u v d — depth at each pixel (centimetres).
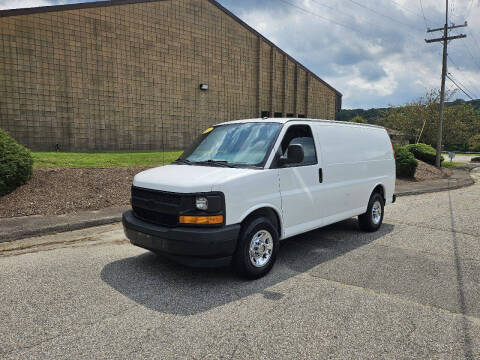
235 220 436
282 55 2341
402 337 332
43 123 1455
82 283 444
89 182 941
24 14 1373
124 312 371
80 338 321
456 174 2395
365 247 627
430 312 383
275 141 505
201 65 1942
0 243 606
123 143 1680
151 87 1756
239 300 404
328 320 361
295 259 554
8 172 813
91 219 723
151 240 445
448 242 668
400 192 1370
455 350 313
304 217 545
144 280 457
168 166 533
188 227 423
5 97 1366
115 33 1616
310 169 553
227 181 431
